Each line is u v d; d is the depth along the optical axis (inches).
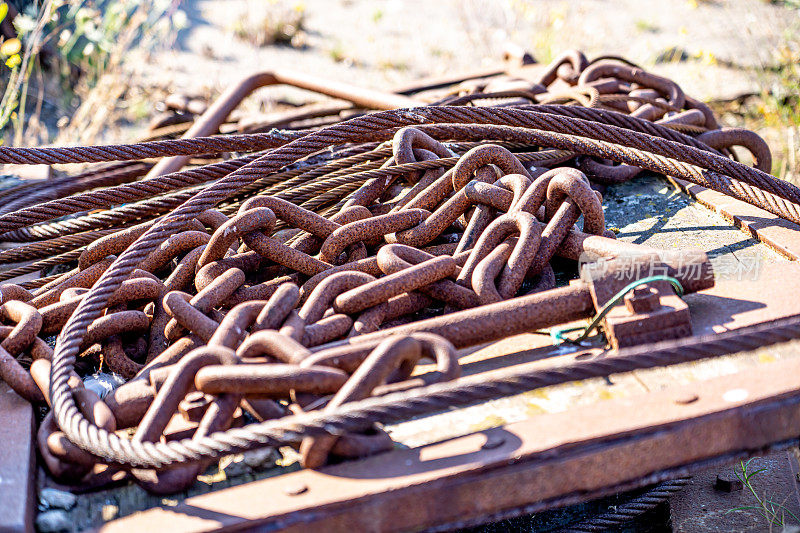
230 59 335.3
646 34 337.7
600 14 366.0
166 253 105.7
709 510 101.5
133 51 327.3
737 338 74.2
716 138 141.4
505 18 369.7
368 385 70.9
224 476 77.9
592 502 104.3
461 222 113.8
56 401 79.6
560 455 69.9
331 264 103.7
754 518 99.5
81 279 107.9
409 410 67.7
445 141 135.3
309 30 372.2
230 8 390.6
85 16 256.2
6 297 103.0
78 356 97.3
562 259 108.6
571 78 174.7
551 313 87.4
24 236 125.0
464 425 80.7
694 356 73.5
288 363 77.0
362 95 185.0
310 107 202.1
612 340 85.5
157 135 212.5
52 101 284.2
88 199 121.9
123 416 82.2
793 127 226.7
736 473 107.5
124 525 67.9
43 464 79.7
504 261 96.1
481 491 69.0
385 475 69.0
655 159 118.8
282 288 89.5
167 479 75.0
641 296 84.2
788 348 86.7
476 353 91.0
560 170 102.9
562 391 84.2
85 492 76.9
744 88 272.8
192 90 298.4
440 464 69.4
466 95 161.6
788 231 109.6
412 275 91.0
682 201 128.3
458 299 93.0
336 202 126.2
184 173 124.1
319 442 70.4
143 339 98.6
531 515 102.7
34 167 166.6
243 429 68.8
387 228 104.4
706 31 332.5
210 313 94.0
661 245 114.6
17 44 173.0
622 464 71.5
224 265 101.7
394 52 342.3
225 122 200.5
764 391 73.7
